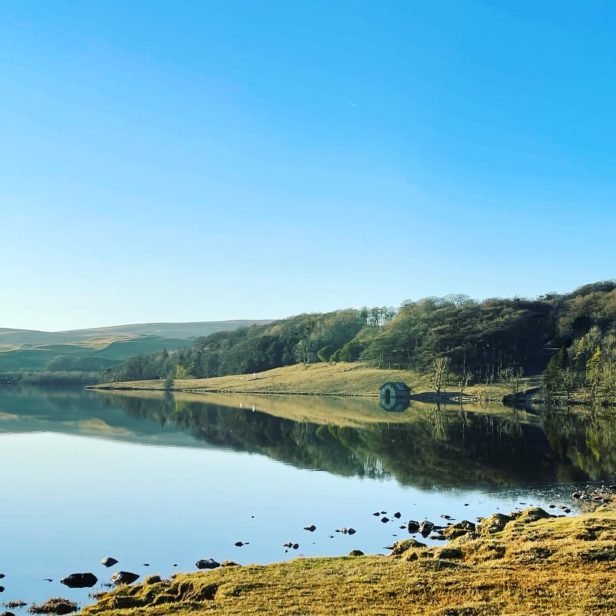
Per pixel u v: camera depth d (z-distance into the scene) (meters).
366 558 31.64
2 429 107.06
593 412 142.25
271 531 45.66
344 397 199.25
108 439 96.62
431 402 176.38
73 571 37.44
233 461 77.06
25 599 32.78
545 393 169.12
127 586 30.61
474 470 70.19
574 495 56.78
